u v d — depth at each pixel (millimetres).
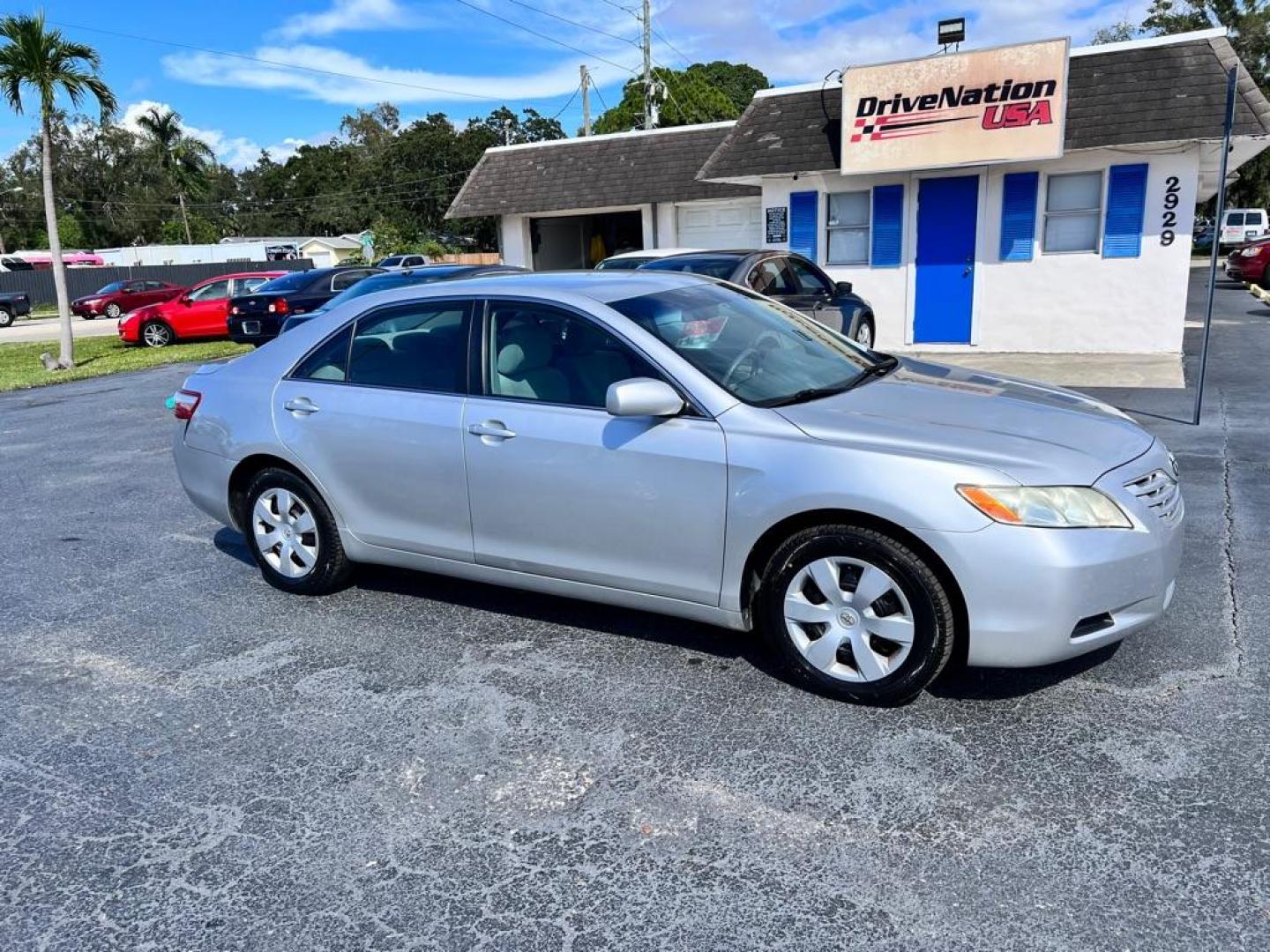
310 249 62250
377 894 2605
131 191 71062
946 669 3723
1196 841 2652
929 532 3150
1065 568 3072
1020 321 13078
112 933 2496
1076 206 12516
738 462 3455
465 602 4688
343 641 4289
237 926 2504
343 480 4465
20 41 16156
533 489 3893
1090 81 12000
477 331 4133
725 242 18938
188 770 3268
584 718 3492
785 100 13945
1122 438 3531
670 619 4367
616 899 2541
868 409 3625
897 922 2404
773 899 2512
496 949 2379
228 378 4887
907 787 2971
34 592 5148
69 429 10461
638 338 3764
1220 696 3420
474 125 75750
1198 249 42531
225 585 5121
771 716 3441
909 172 13148
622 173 19359
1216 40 11594
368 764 3254
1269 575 4535
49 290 41469
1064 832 2719
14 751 3445
